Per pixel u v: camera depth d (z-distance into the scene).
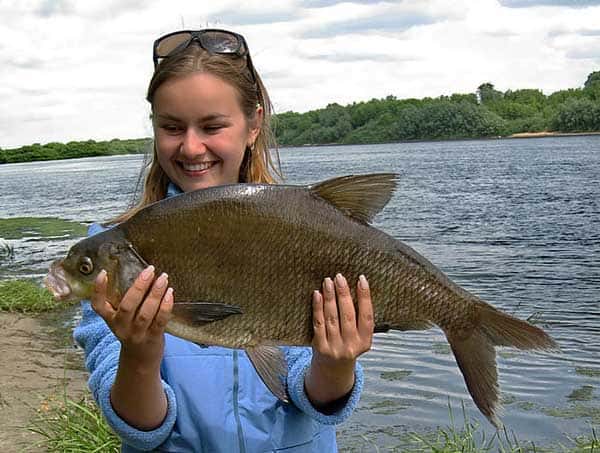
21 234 7.96
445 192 10.00
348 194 0.91
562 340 3.10
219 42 1.12
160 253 0.89
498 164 14.87
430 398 2.45
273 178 1.30
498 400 0.94
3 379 2.72
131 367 0.91
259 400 1.03
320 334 0.89
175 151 1.10
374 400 2.45
